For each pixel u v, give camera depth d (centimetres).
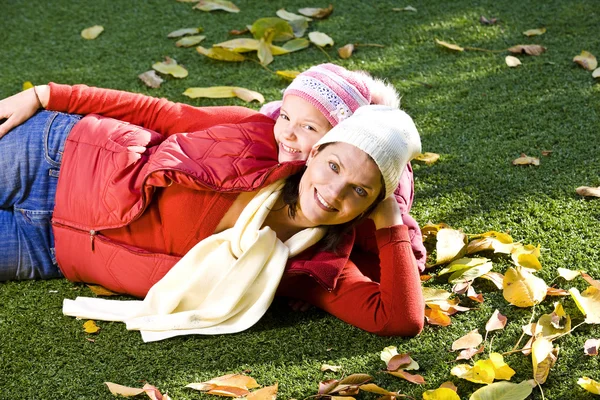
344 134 204
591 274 245
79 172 230
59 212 232
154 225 225
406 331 217
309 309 232
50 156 234
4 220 235
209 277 220
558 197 277
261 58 346
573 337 221
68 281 242
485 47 364
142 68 344
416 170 291
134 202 222
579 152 299
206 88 322
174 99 324
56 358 213
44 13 382
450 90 335
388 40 368
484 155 299
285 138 224
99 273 231
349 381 202
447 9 392
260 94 325
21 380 206
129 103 250
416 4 397
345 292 222
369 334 223
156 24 377
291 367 212
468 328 226
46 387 204
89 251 229
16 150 234
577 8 391
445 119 318
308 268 218
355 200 206
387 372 209
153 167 215
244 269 219
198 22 379
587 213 269
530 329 219
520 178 287
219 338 221
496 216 270
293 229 226
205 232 222
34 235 236
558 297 236
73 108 248
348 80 228
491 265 243
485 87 337
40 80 333
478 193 280
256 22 358
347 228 221
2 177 234
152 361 213
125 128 237
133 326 220
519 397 194
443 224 262
